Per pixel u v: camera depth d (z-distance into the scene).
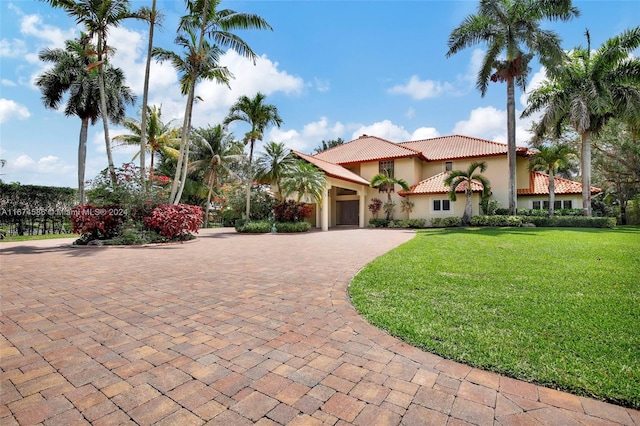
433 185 26.94
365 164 30.75
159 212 14.66
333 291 5.88
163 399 2.55
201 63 17.02
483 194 24.58
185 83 18.47
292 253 11.00
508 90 21.94
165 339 3.73
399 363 3.14
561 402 2.49
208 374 2.94
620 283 6.03
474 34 21.92
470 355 3.23
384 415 2.35
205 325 4.18
